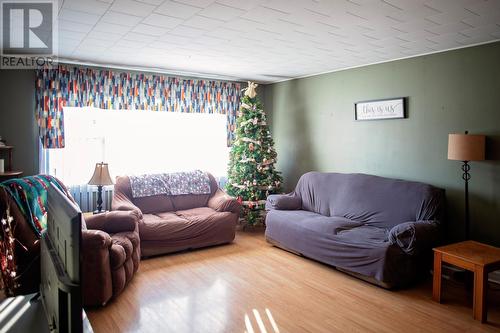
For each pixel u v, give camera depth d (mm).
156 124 5281
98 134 4820
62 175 4566
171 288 3326
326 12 2734
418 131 4141
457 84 3785
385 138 4496
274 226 4551
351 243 3531
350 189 4426
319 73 5348
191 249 4504
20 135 4312
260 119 5555
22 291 2711
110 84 4848
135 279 3535
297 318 2785
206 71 5211
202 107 5621
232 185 5512
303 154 5723
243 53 4094
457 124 3795
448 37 3396
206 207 5148
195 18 2896
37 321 1573
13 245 2686
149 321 2715
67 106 4531
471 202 3707
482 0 2486
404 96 4266
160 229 4176
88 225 3531
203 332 2570
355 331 2600
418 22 2957
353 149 4906
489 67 3541
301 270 3816
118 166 4996
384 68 4484
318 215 4504
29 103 4355
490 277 3584
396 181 4078
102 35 3381
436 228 3434
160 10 2719
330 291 3289
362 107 4730
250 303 3035
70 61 4508
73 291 1088
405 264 3326
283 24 3037
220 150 5902
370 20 2924
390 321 2752
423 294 3250
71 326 1097
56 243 1384
